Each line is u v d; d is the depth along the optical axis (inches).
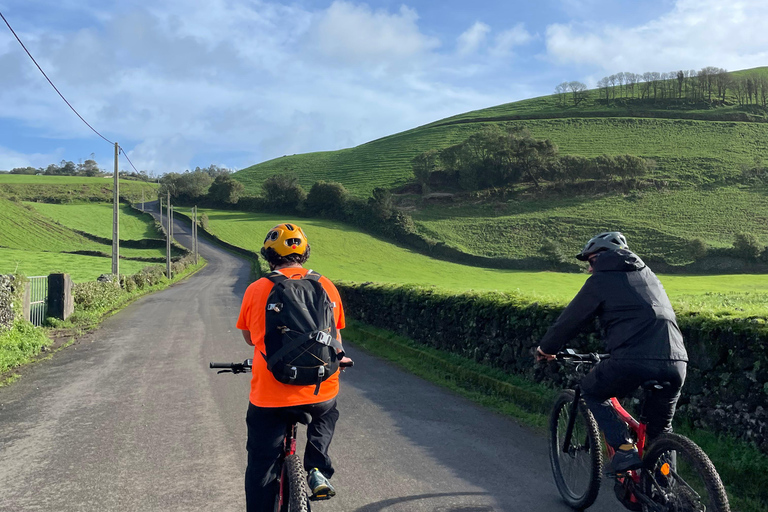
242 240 3720.5
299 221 4325.8
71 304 713.6
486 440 227.6
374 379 351.3
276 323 114.6
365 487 179.3
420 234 3850.9
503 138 5172.2
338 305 128.6
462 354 376.2
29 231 3110.2
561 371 275.4
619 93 7357.3
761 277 2738.7
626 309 141.5
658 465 136.9
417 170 5211.6
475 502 167.2
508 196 4756.4
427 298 434.9
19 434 244.7
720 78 6673.2
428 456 208.4
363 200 4424.2
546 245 3297.2
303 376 113.3
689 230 3639.3
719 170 4729.3
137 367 402.3
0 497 176.4
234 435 237.3
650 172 4852.4
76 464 204.8
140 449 220.7
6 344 439.5
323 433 123.9
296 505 106.4
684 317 216.4
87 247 3009.4
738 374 191.6
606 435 147.2
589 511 161.6
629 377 138.9
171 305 978.1
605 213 4131.4
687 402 213.8
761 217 3786.9
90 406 292.0
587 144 5733.3
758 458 177.6
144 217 4333.2
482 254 3496.6
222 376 364.5
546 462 202.2
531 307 301.0
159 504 169.3
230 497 174.1
